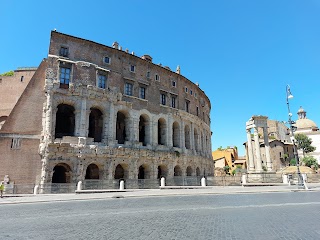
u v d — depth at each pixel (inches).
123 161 1856.5
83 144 1684.3
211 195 1290.6
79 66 1807.3
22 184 1492.4
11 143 1556.3
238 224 507.8
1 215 682.8
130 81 2075.5
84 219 593.9
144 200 1063.6
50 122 1620.3
